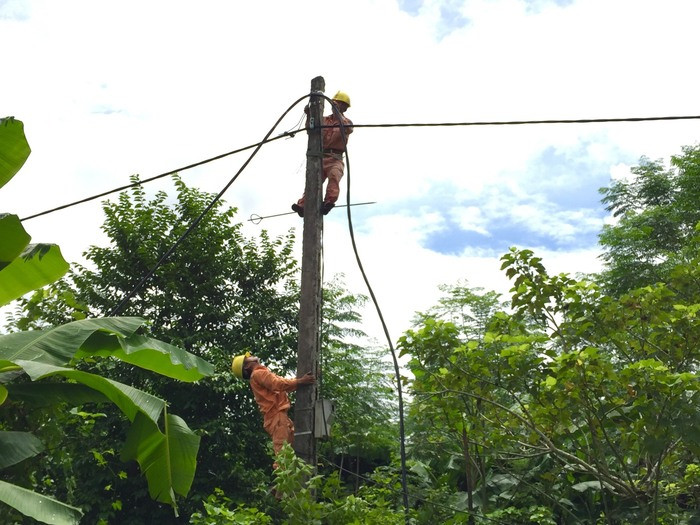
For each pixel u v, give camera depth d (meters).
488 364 10.12
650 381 8.73
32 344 6.91
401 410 9.52
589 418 9.68
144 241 20.55
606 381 9.55
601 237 22.39
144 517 18.44
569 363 8.99
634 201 25.77
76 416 11.52
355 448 20.23
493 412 10.45
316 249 9.09
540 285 9.96
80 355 7.61
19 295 7.98
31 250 7.45
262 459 19.80
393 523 8.73
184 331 19.89
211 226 21.23
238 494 18.19
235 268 21.28
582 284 9.94
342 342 22.33
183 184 21.58
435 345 10.16
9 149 7.50
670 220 22.89
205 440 18.88
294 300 21.66
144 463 6.97
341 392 20.69
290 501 7.78
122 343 7.14
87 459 17.09
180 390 18.95
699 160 23.44
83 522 17.70
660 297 9.62
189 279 20.50
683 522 10.02
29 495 5.86
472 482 12.52
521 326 10.29
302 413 8.53
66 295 9.77
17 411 8.13
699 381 9.08
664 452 9.27
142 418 6.91
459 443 11.91
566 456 10.54
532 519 11.20
